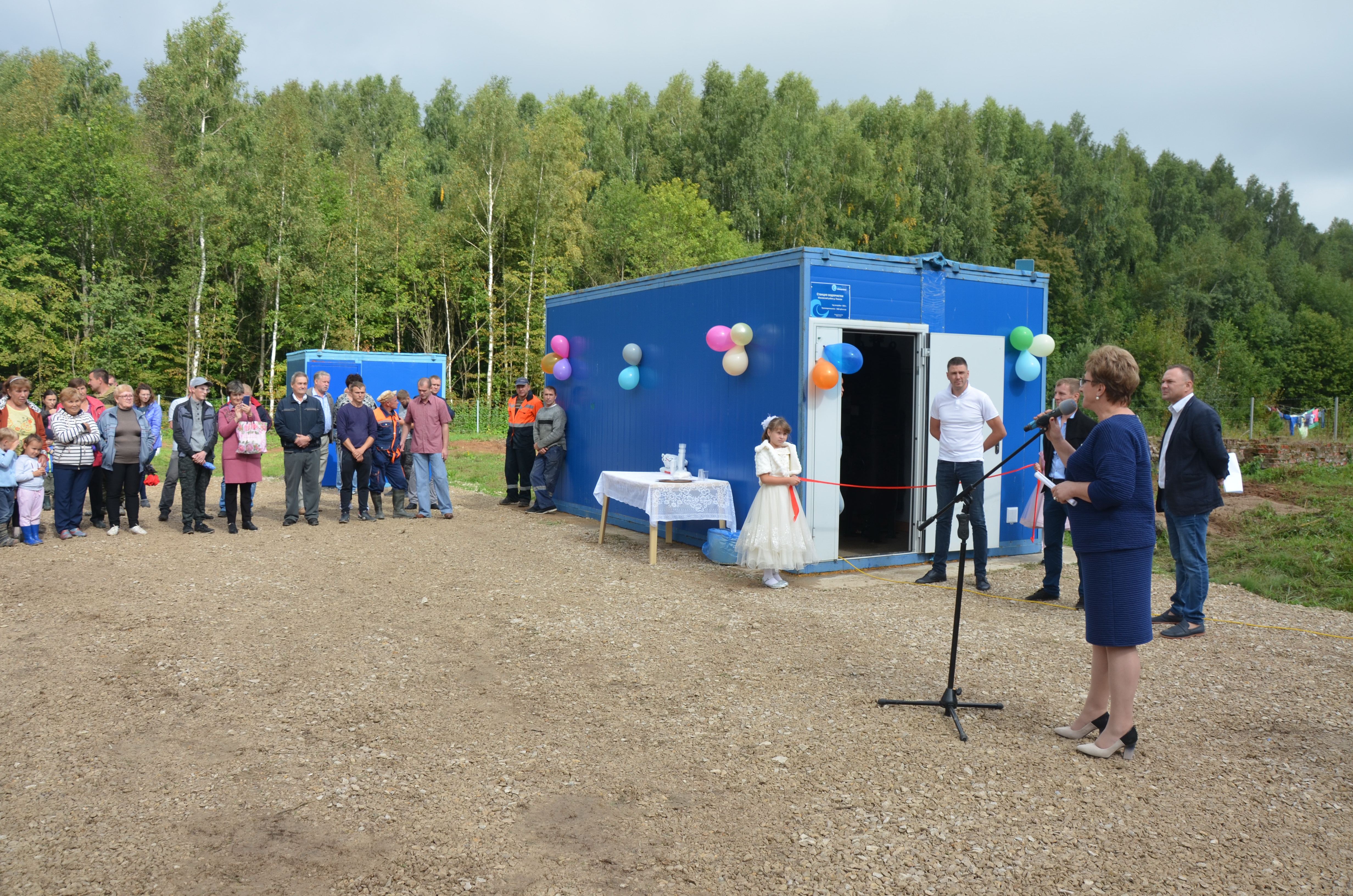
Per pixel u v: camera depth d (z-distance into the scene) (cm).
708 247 4031
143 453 1008
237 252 2962
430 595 667
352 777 348
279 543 886
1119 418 359
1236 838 302
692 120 5175
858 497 971
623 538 948
